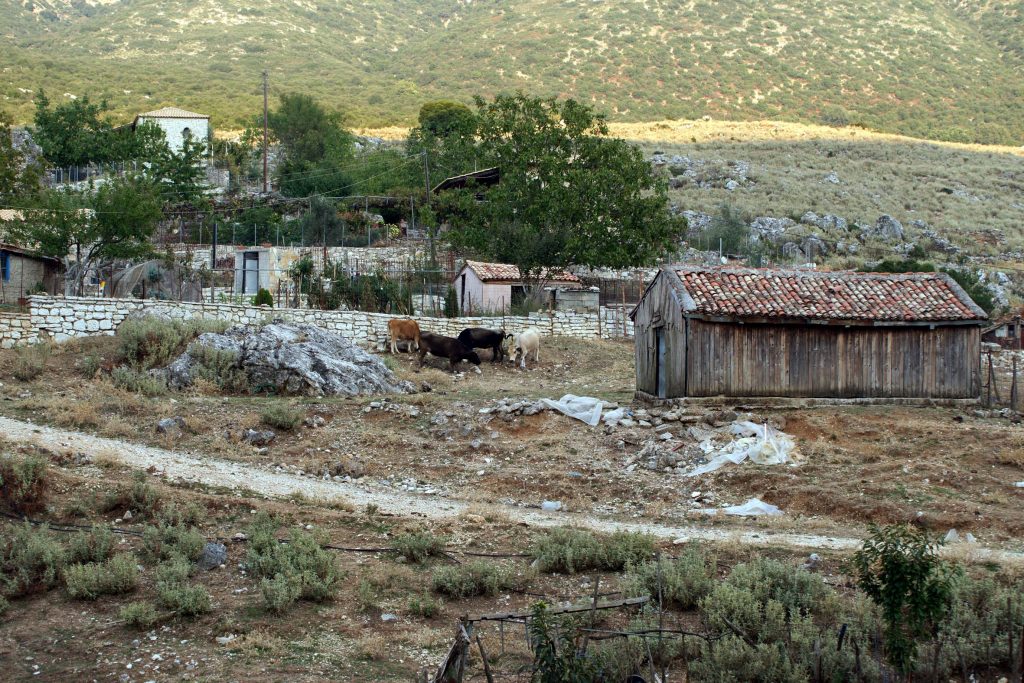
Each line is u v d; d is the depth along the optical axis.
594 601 12.03
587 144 53.03
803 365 25.42
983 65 197.50
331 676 11.27
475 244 50.47
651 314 27.33
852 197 82.44
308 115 83.56
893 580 10.78
